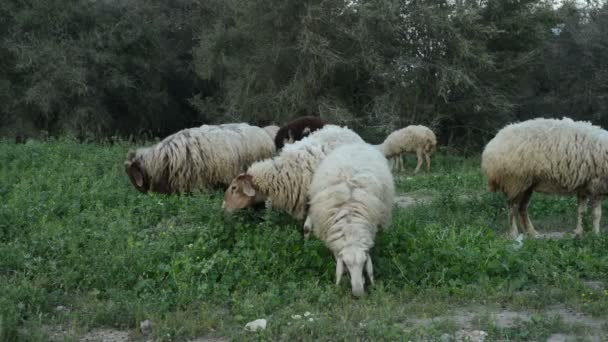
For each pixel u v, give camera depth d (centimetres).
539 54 2578
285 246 679
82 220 791
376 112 2227
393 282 614
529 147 821
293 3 2275
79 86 2428
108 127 2630
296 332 492
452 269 636
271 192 743
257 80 2436
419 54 2325
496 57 2358
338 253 588
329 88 2408
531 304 562
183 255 646
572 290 586
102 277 600
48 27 2534
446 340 480
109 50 2652
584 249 702
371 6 2236
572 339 473
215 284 597
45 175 1101
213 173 955
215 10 2953
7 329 474
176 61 3028
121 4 2767
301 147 762
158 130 3039
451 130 2523
